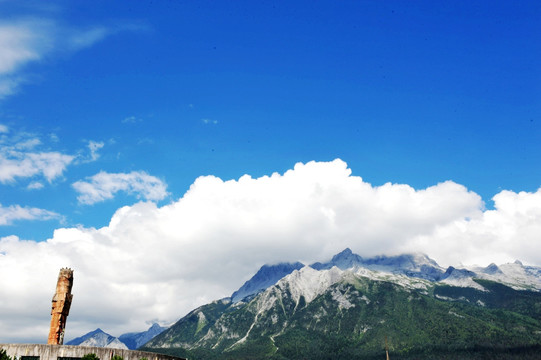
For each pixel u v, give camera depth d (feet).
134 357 430.61
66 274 455.22
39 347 400.06
